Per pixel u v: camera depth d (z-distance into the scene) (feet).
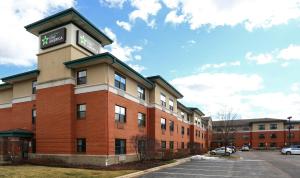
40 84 95.04
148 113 117.50
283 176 66.23
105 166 78.95
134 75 101.24
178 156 128.47
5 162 87.66
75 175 59.41
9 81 107.45
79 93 89.10
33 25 95.35
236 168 83.76
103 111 84.07
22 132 92.58
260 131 304.09
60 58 91.91
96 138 83.97
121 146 92.22
